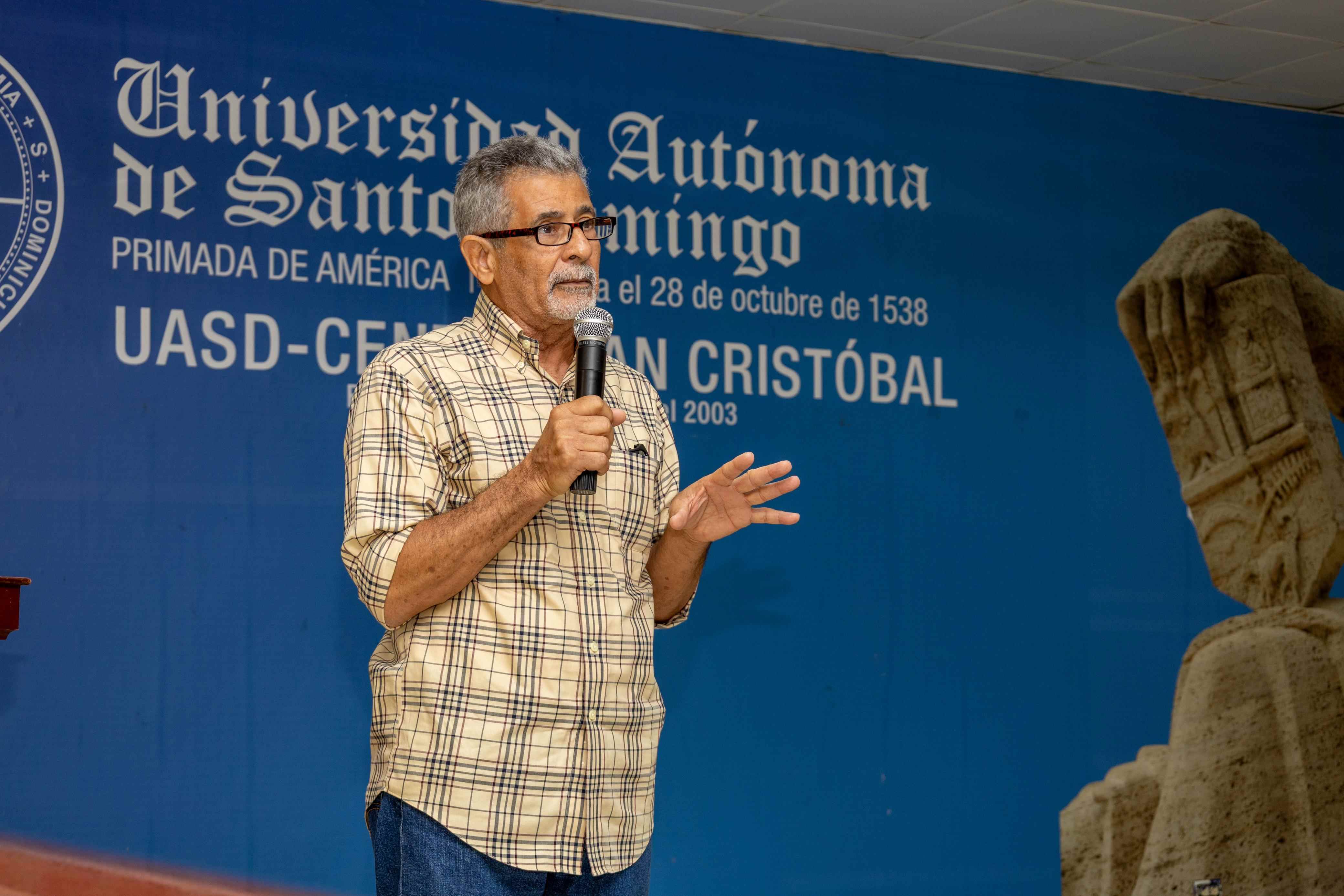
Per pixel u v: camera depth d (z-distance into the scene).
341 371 3.04
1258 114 4.12
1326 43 3.60
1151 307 3.90
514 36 3.26
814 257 3.52
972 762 3.55
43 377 2.79
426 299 3.13
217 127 2.97
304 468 2.98
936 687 3.53
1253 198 4.09
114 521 2.82
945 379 3.63
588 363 1.78
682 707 3.27
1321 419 4.05
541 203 1.87
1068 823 3.63
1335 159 4.22
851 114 3.60
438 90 3.18
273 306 2.99
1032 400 3.73
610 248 3.31
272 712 2.92
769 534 3.40
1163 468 3.85
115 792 2.78
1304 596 3.96
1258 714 3.86
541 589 1.77
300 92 3.05
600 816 1.78
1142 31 3.51
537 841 1.73
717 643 3.32
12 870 2.70
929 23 3.43
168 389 2.89
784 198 3.51
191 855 2.83
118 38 2.90
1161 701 3.78
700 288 3.39
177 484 2.88
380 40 3.13
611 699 1.81
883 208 3.62
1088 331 3.82
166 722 2.83
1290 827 3.85
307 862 2.92
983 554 3.62
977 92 3.76
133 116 2.90
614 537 1.88
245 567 2.92
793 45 3.55
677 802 3.24
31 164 2.81
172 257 2.91
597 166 3.32
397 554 1.70
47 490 2.78
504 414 1.83
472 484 1.79
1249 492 3.94
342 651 2.99
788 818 3.35
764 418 3.43
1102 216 3.88
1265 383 4.00
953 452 3.62
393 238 3.11
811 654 3.41
